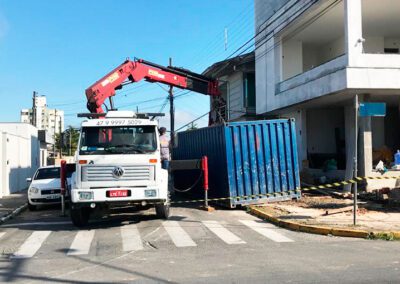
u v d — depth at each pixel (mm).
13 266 8438
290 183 16859
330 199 17203
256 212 14734
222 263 8250
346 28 17375
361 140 18578
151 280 7199
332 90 18141
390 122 24766
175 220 13594
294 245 9898
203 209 16109
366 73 17203
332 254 8891
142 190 12141
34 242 10852
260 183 16375
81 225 13039
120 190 12055
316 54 26766
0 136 24953
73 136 40906
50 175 19391
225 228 12172
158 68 20219
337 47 24812
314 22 21719
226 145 16109
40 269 8156
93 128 12453
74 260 8836
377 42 23750
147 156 12258
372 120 22828
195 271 7699
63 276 7617
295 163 16969
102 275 7613
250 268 7812
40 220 14875
